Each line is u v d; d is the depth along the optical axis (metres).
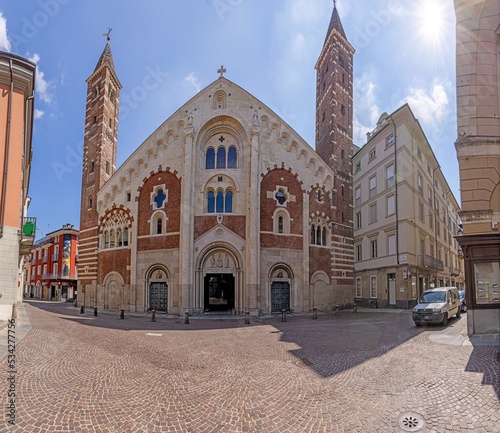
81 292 34.00
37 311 29.53
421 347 11.89
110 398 7.43
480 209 14.11
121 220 31.17
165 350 12.54
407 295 20.09
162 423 6.22
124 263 29.84
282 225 28.94
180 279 26.55
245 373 9.34
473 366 9.02
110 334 16.30
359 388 7.83
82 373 9.29
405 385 7.81
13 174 17.70
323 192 31.44
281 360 10.85
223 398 7.43
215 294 27.42
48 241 66.19
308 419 6.30
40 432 5.76
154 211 29.09
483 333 13.54
